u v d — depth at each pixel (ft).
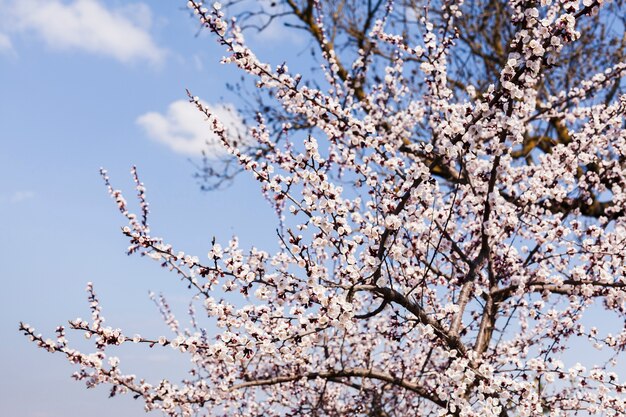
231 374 17.71
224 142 13.65
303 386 21.03
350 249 12.52
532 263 17.51
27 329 13.80
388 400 20.29
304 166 12.62
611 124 18.16
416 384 17.74
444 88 17.22
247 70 14.05
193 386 17.92
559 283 15.53
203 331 23.00
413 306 14.23
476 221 19.17
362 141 16.21
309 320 11.53
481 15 30.07
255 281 12.35
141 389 15.38
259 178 13.33
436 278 17.30
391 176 14.53
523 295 16.65
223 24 13.25
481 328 16.55
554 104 21.52
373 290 13.21
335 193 12.50
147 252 13.79
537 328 19.21
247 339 12.03
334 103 15.30
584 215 23.34
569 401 15.16
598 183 18.62
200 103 13.51
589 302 15.92
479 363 14.75
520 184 17.75
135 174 16.31
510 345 19.03
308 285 11.67
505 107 12.96
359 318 13.98
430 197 14.23
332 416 20.48
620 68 19.89
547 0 12.06
